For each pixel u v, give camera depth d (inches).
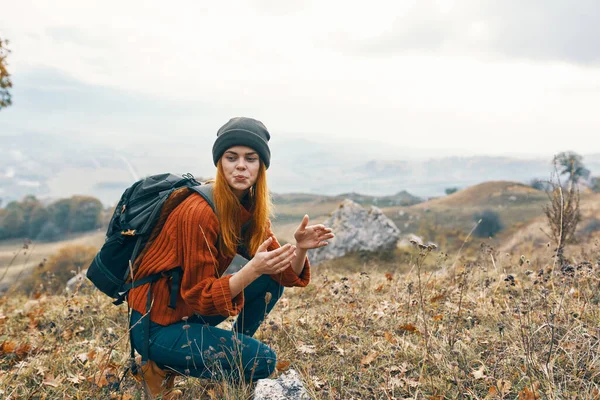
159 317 95.1
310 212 4975.4
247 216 98.3
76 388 112.7
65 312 182.4
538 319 126.0
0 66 421.7
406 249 503.8
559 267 163.9
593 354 102.1
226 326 153.2
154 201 92.1
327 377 111.0
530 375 96.1
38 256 2020.2
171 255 91.3
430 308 154.9
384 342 128.7
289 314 170.6
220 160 93.0
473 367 110.0
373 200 5684.1
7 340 150.3
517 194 3801.7
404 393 101.2
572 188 220.4
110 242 91.8
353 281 220.7
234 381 95.8
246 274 87.3
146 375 98.3
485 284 173.9
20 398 108.3
